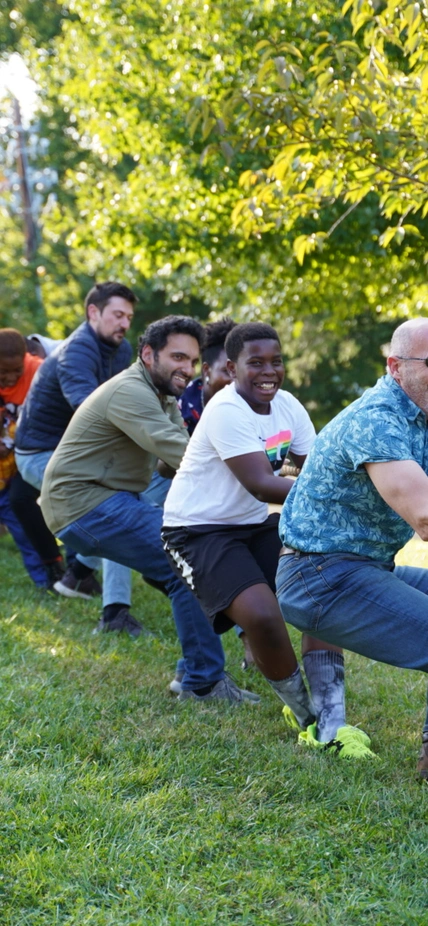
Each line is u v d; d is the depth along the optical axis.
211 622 3.61
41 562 6.59
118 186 14.10
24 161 26.06
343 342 22.75
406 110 5.45
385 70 5.32
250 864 2.63
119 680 4.30
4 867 2.56
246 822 2.85
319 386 24.30
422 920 2.33
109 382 4.58
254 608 3.44
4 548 8.37
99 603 6.09
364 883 2.54
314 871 2.58
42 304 24.95
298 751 3.43
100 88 12.59
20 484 6.29
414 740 3.62
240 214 6.18
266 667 3.50
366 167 5.81
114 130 12.99
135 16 12.21
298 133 5.51
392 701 4.15
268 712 3.98
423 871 2.58
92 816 2.83
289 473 3.90
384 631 3.00
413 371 2.79
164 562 4.44
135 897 2.44
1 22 23.61
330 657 3.58
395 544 3.13
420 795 3.02
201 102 5.39
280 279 14.12
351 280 13.94
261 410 3.66
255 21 10.59
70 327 25.12
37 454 6.01
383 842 2.72
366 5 5.02
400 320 22.36
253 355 3.56
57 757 3.29
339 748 3.41
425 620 2.95
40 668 4.41
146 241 13.16
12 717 3.66
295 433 3.78
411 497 2.72
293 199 6.07
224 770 3.23
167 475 4.68
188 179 12.45
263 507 3.77
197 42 11.34
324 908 2.40
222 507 3.67
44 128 24.75
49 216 17.42
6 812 2.83
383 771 3.24
